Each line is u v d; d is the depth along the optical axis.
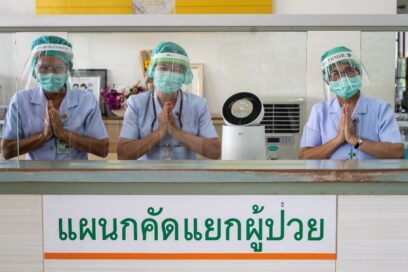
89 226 1.43
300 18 1.56
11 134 1.62
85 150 1.70
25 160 1.58
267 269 1.44
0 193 1.42
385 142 1.76
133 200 1.42
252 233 1.42
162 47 1.78
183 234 1.42
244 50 1.90
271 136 1.89
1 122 1.61
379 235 1.42
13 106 1.62
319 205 1.41
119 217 1.42
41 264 1.45
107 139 1.76
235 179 1.39
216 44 1.86
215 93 1.92
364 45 1.74
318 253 1.43
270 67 1.95
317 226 1.42
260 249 1.43
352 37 1.76
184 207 1.41
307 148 1.85
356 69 1.76
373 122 1.80
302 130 1.90
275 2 3.43
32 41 1.63
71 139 1.67
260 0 3.34
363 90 1.81
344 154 1.79
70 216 1.43
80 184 1.41
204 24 1.58
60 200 1.42
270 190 1.40
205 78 1.91
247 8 3.34
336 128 1.83
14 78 1.61
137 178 1.39
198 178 1.39
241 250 1.43
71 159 1.63
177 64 1.75
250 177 1.39
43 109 1.65
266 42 1.86
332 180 1.38
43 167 1.43
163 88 1.76
